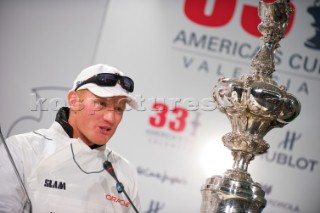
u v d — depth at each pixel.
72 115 6.09
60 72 9.98
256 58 5.20
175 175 9.95
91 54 10.07
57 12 10.12
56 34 10.06
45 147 5.90
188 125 10.01
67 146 5.76
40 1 10.13
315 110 10.15
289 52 10.21
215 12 10.23
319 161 10.07
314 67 10.19
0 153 5.68
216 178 5.03
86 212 5.75
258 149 5.09
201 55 10.16
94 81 5.80
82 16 10.15
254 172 10.06
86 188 5.78
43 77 9.94
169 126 10.00
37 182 5.64
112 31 10.16
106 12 10.19
